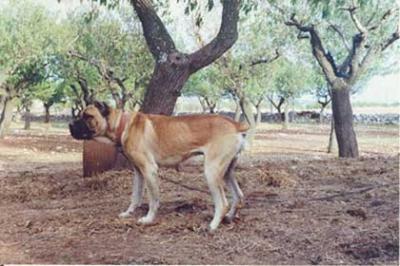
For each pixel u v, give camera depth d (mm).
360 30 10023
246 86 14562
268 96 21375
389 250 3674
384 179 6375
